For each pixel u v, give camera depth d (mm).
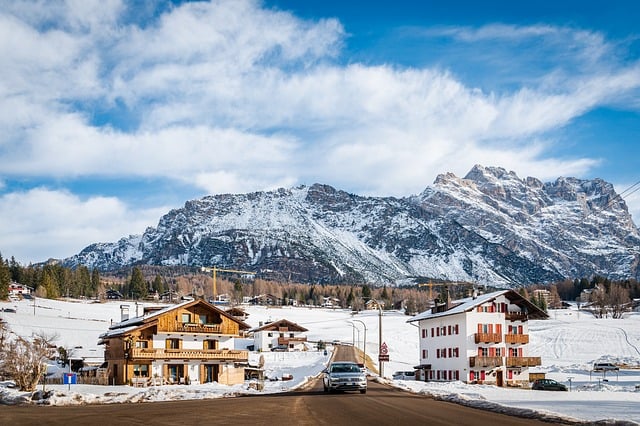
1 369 62531
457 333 100625
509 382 98062
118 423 26359
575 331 193375
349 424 25078
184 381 77375
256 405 35156
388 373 121062
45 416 30047
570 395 51750
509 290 99875
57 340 134750
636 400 43969
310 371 98812
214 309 83250
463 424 25234
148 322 79062
